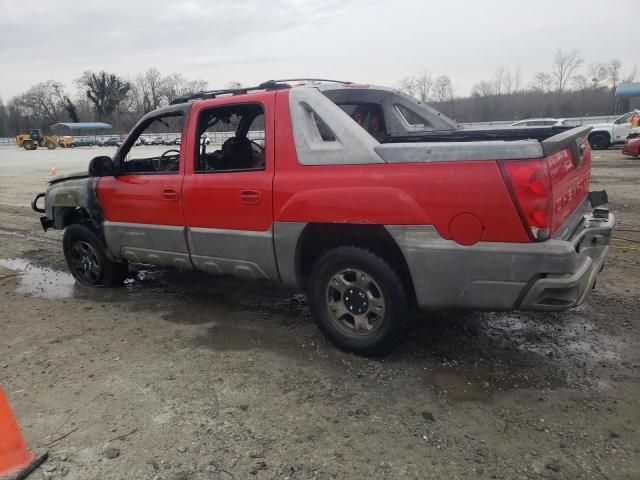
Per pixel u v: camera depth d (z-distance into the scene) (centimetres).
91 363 392
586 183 420
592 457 270
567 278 306
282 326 453
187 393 343
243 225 416
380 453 278
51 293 569
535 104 5388
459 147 322
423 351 394
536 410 312
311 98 383
